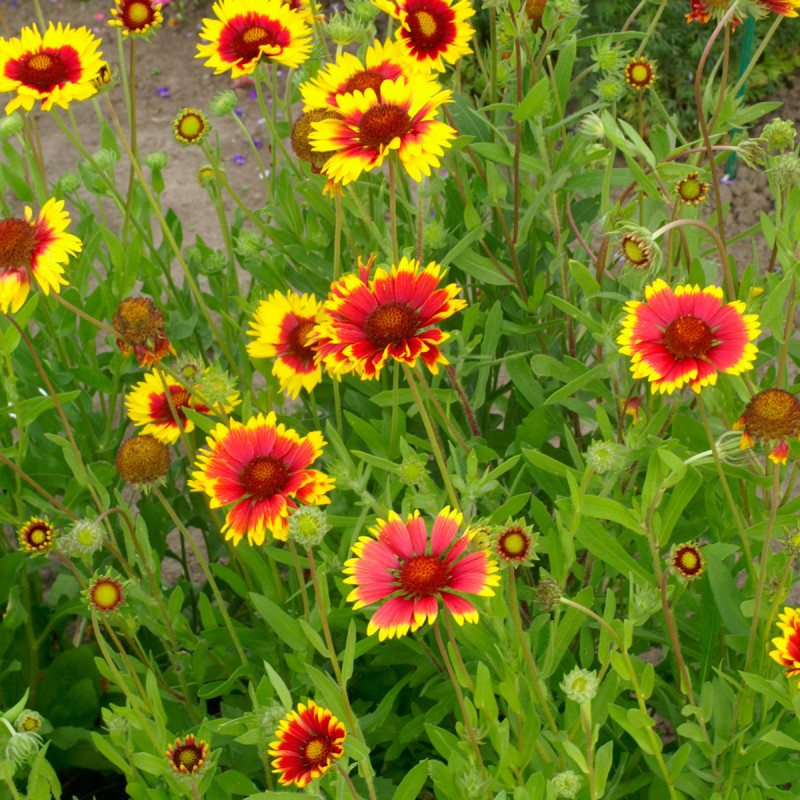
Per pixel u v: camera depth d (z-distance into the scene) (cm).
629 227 136
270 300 151
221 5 150
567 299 155
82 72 151
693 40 314
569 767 134
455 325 162
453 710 146
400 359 130
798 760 137
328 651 130
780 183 139
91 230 174
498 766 132
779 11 143
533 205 150
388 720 150
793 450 137
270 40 149
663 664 154
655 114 317
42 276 142
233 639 147
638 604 134
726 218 293
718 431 144
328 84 145
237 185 338
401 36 146
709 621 140
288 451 137
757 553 145
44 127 379
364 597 127
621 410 145
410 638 147
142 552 145
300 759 125
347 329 132
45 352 170
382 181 155
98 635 134
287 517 135
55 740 157
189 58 418
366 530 145
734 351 130
